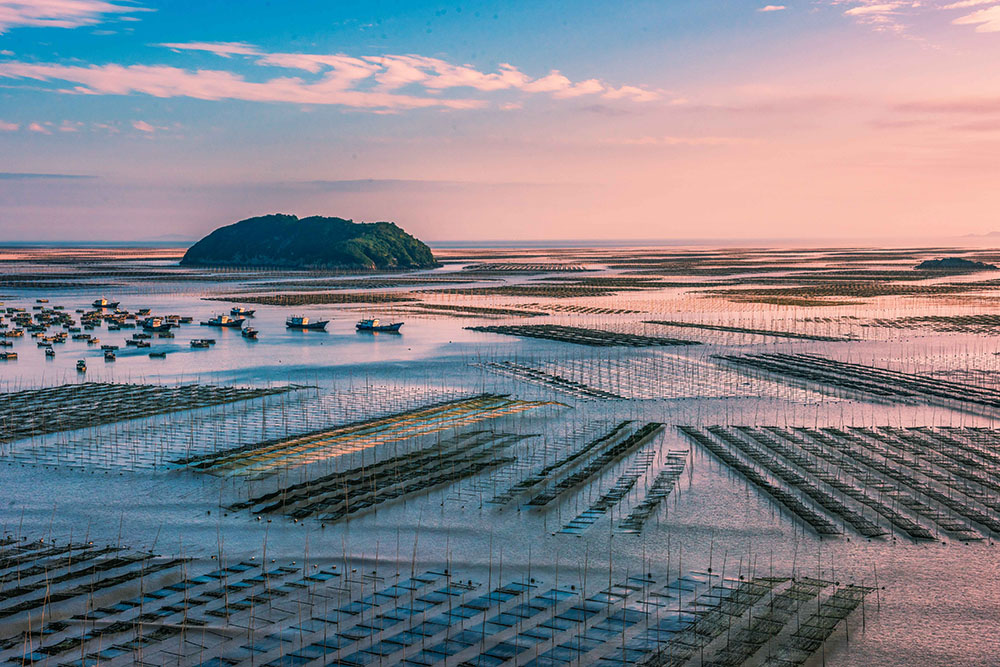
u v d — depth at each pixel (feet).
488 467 443.73
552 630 271.28
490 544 343.05
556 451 479.00
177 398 633.61
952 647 260.83
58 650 255.91
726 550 336.08
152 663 250.78
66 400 627.46
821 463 450.30
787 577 309.63
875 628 272.51
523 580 310.24
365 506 384.88
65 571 315.99
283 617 279.49
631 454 474.08
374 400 631.15
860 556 329.11
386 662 251.80
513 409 590.55
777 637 265.95
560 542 344.90
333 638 265.75
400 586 303.68
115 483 422.41
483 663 251.19
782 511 378.32
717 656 253.85
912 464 449.06
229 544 343.67
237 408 602.44
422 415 572.10
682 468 444.14
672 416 570.46
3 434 517.14
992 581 305.94
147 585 303.89
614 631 270.05
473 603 290.35
